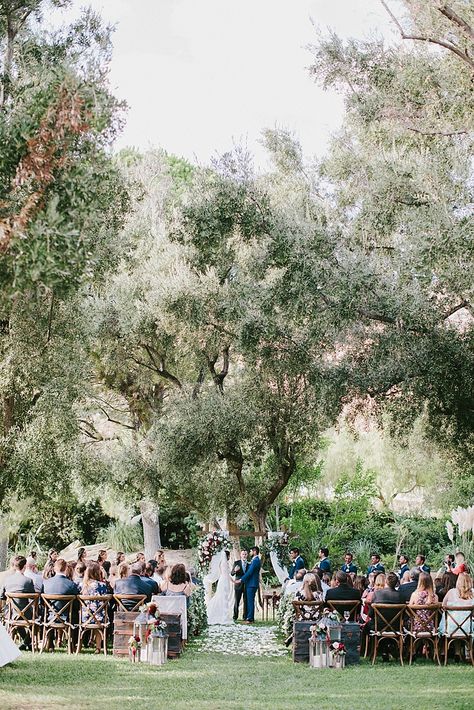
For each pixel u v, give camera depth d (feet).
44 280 23.44
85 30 43.73
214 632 50.62
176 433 64.03
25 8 42.06
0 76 39.78
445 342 48.06
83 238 24.39
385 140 52.54
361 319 49.08
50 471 51.13
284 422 64.44
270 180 63.98
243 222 50.44
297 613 40.22
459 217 43.68
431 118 48.80
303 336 53.47
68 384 48.57
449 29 45.65
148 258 71.00
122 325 65.98
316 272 46.65
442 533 86.79
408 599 40.24
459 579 39.19
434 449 65.21
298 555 55.77
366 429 57.52
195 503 71.10
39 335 46.57
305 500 88.38
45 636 40.04
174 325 66.49
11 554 90.38
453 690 30.78
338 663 37.17
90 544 96.17
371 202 49.49
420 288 46.21
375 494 86.43
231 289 61.00
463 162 46.60
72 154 26.99
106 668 35.58
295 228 48.55
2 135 25.89
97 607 39.81
